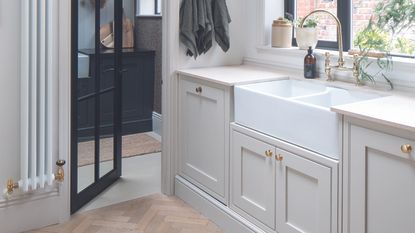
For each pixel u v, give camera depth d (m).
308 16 3.01
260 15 3.33
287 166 2.29
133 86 5.02
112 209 3.13
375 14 2.60
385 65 2.47
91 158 3.32
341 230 2.04
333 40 3.11
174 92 3.27
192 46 3.21
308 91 2.82
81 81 3.12
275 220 2.42
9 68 2.60
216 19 3.31
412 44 2.54
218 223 2.88
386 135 1.78
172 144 3.33
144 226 2.87
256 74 3.00
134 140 4.86
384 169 1.82
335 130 2.01
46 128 2.72
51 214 2.88
